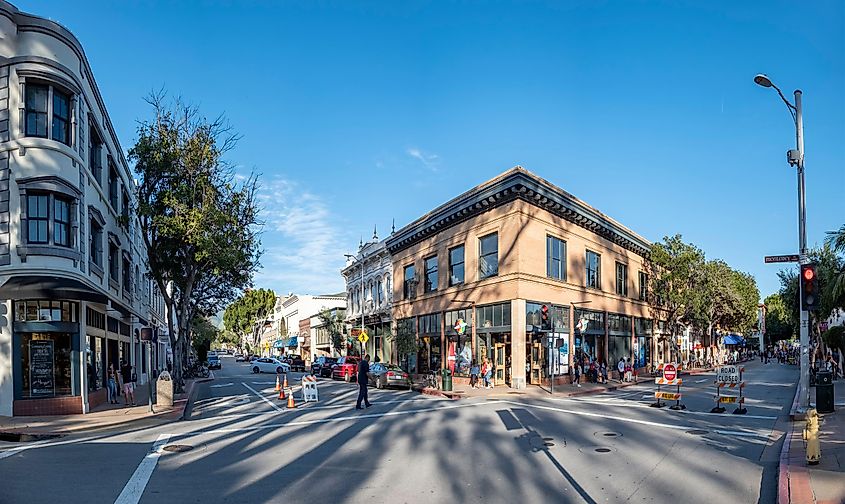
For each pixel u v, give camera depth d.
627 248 42.47
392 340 38.44
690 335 56.59
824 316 25.00
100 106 24.67
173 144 29.14
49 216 19.53
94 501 8.62
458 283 35.25
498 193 30.80
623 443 13.05
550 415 18.08
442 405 21.86
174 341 30.48
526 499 8.69
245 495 9.03
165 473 10.55
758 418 17.31
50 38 19.81
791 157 18.05
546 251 32.19
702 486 9.32
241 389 33.03
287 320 107.69
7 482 9.68
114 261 28.52
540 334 30.77
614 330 39.44
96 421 17.91
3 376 18.92
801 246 17.81
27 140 19.20
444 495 8.98
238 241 29.64
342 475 10.37
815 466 9.99
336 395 27.34
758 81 17.81
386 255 46.31
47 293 18.30
